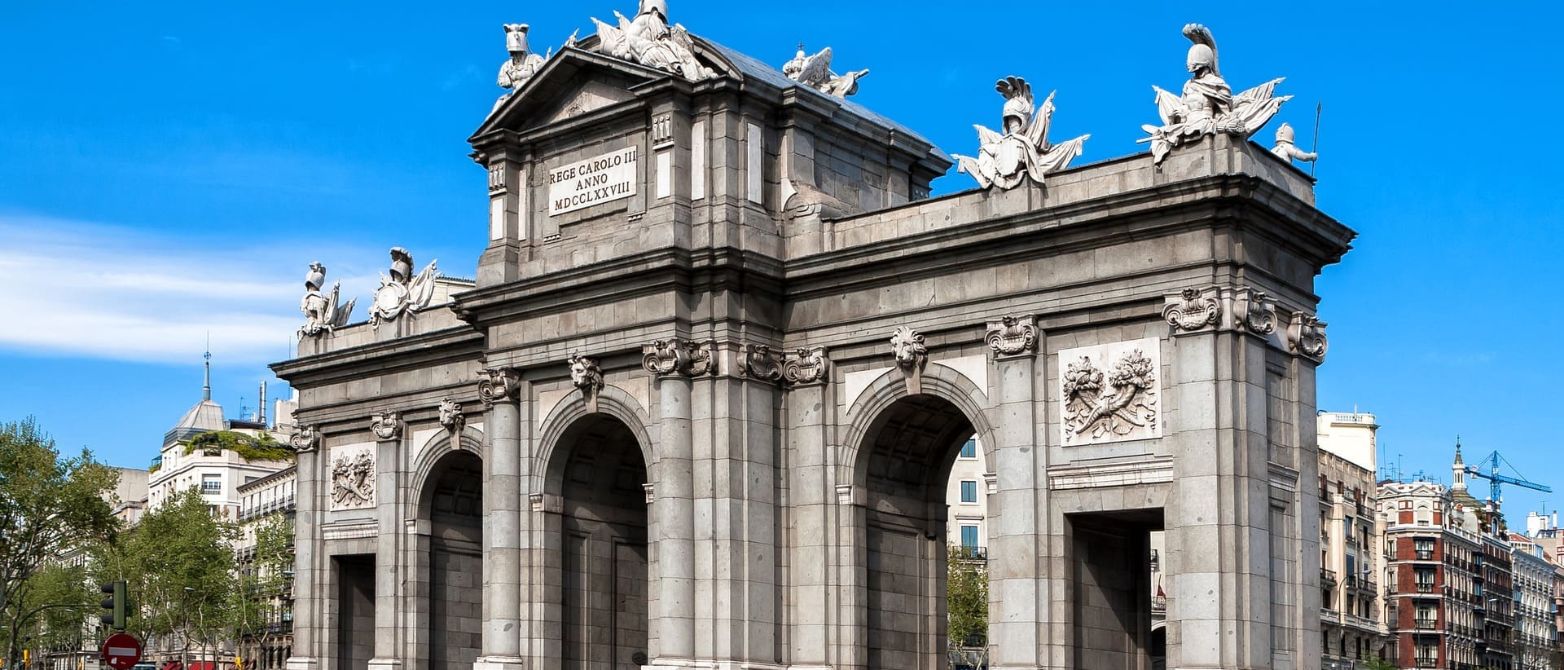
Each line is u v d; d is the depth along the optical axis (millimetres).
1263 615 52094
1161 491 53344
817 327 61188
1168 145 54156
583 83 65500
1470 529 190125
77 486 120250
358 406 77500
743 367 60312
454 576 76188
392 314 77250
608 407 62906
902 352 58562
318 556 78375
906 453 62594
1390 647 168500
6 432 119938
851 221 61125
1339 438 165250
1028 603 55031
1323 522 151000
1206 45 54469
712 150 61688
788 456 61438
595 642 65938
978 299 57188
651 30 63188
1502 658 195375
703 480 59812
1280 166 55781
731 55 63812
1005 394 56156
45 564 173125
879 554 61438
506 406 65688
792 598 60656
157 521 141375
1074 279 55281
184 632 143500
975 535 150000
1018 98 57906
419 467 75062
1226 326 52469
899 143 67125
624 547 67812
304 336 80812
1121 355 54562
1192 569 51938
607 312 62625
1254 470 52625
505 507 65250
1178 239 53375
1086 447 54969
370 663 74375
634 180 63312
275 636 158375
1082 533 56125
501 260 66000
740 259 59969
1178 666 52219
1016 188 57438
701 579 59375
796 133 63000
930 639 62906
